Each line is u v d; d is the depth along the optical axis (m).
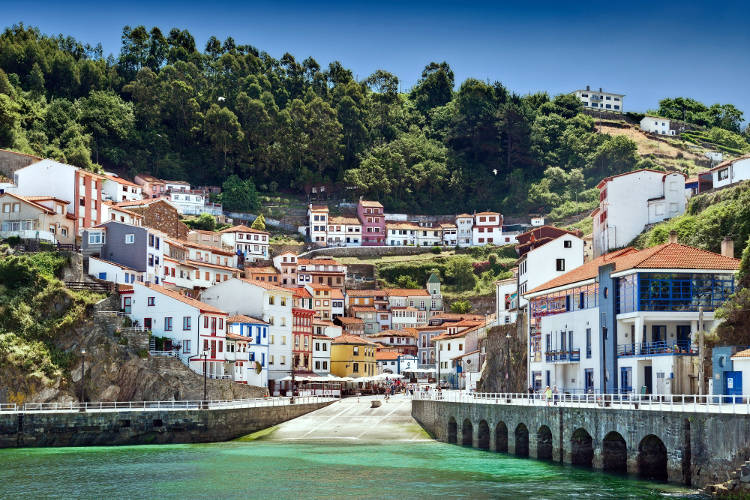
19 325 133.50
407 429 122.44
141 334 138.75
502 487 76.44
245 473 88.19
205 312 143.00
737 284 91.94
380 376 164.38
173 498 75.31
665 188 168.62
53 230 161.88
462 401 108.69
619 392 94.50
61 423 113.88
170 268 170.88
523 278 139.75
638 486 72.31
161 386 136.00
